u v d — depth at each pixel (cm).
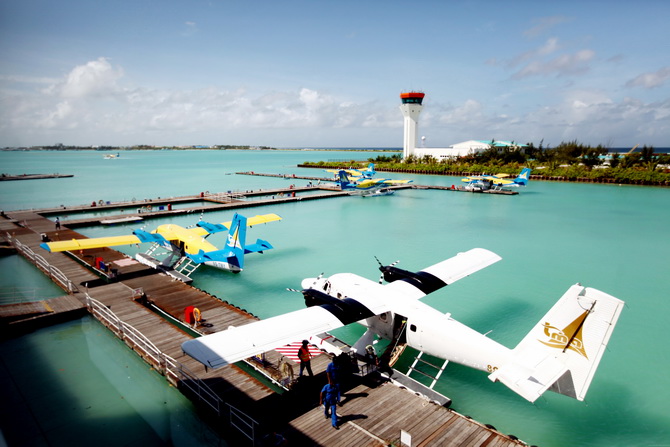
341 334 2041
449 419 1284
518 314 2306
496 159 12825
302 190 8181
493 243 3972
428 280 1900
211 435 1343
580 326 1089
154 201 6444
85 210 5756
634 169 9950
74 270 2877
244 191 8194
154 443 1290
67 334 2078
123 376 1695
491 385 1599
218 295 2594
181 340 1841
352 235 4356
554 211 5847
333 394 1240
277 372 1598
